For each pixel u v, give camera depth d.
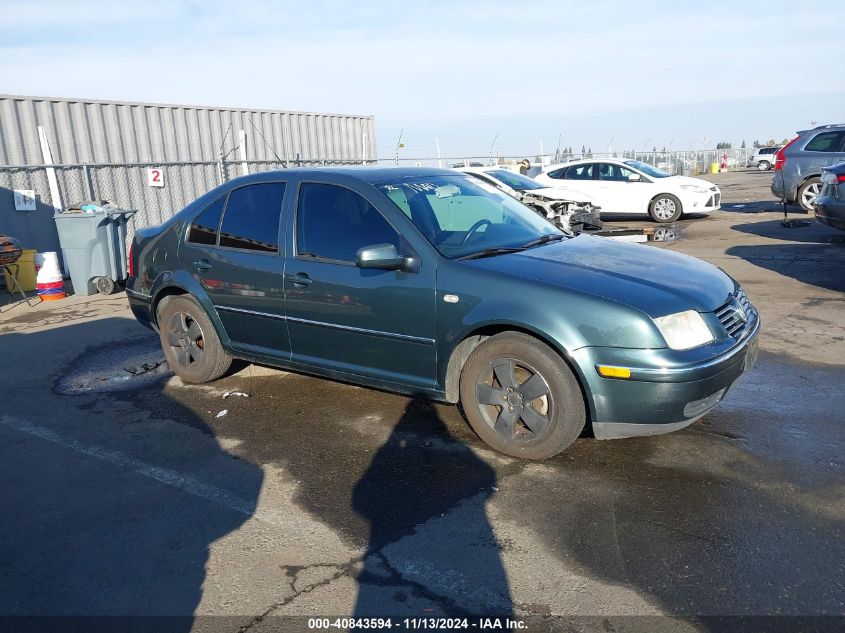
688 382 3.47
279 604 2.74
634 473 3.70
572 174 16.34
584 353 3.55
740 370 3.80
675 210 15.30
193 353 5.44
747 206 17.97
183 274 5.32
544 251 4.27
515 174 13.40
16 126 11.23
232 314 5.06
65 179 11.86
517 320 3.68
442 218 4.40
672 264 4.18
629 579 2.80
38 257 10.28
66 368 6.16
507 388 3.86
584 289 3.65
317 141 18.52
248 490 3.72
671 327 3.52
